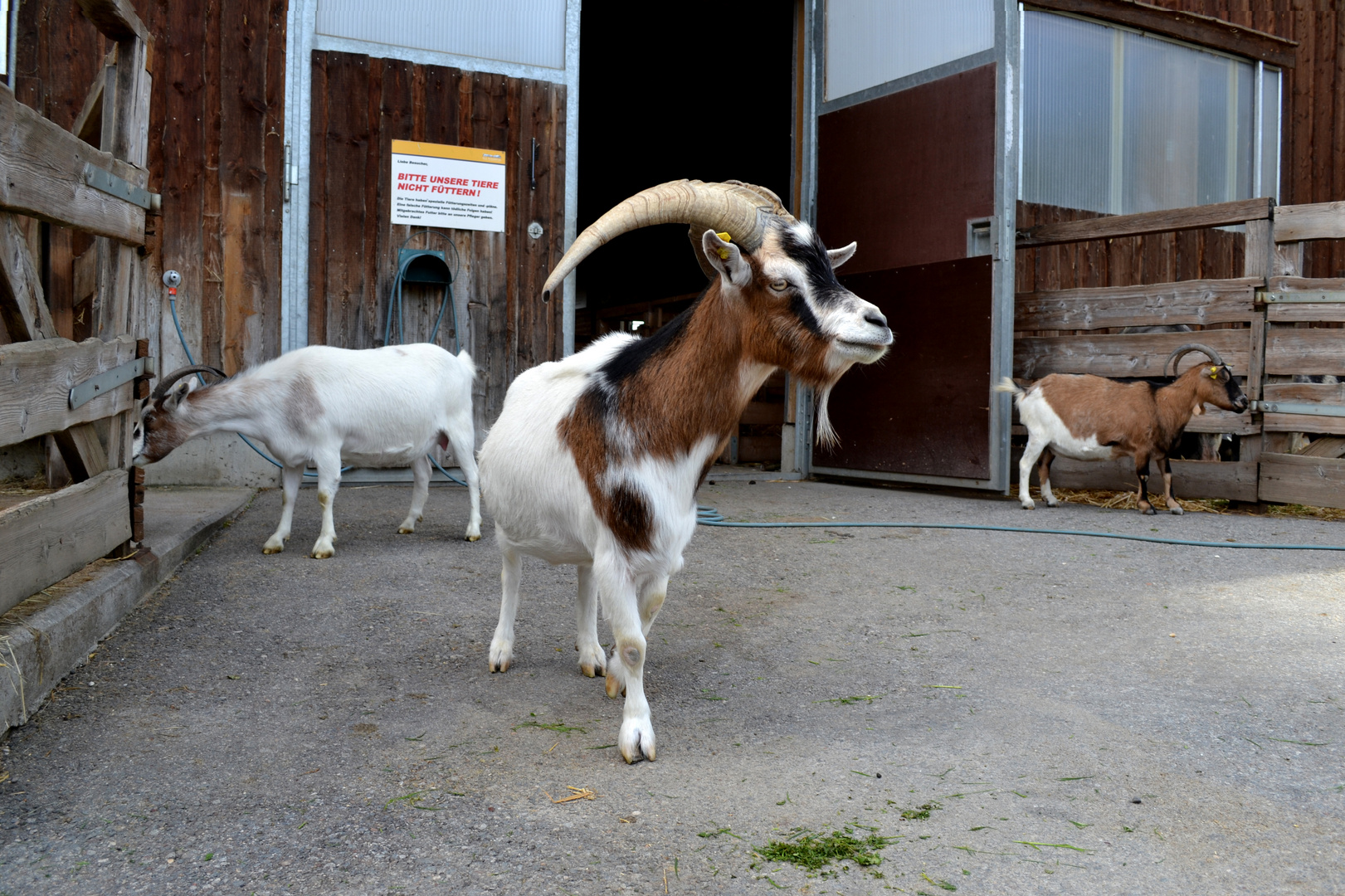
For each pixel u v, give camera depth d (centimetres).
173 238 736
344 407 526
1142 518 685
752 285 265
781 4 1132
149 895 196
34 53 711
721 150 1448
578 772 260
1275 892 198
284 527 534
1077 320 808
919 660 361
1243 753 271
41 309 347
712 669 351
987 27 763
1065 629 401
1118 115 908
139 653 352
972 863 209
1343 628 398
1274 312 709
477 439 819
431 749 275
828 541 588
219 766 262
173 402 512
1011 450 835
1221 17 1034
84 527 382
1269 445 730
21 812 232
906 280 836
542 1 823
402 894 196
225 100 745
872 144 871
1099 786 249
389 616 411
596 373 291
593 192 1764
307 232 765
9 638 289
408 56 785
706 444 274
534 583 473
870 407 873
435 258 786
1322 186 1079
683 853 214
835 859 211
